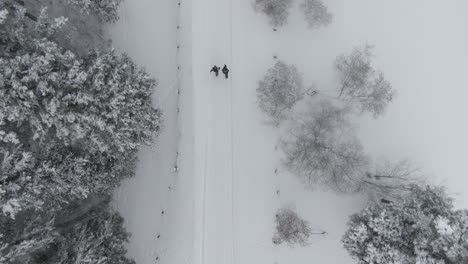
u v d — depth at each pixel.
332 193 29.33
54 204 23.45
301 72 31.33
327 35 32.22
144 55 30.69
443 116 31.64
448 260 21.61
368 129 30.44
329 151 28.44
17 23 21.88
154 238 28.42
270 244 28.69
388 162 29.23
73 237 23.42
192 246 28.03
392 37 32.88
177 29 31.22
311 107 30.08
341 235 28.95
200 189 28.77
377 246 23.83
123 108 23.48
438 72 32.53
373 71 29.86
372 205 26.06
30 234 21.45
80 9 27.42
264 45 31.62
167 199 28.92
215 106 30.05
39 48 21.23
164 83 30.39
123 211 28.61
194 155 29.11
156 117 25.67
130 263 25.94
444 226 22.61
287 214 27.88
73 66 21.11
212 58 30.78
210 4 31.62
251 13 31.88
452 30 33.56
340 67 29.92
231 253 28.36
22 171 20.78
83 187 23.53
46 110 20.88
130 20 30.91
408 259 22.75
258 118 30.20
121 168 25.81
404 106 31.55
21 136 22.23
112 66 24.20
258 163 29.70
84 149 23.89
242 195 29.19
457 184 30.47
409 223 23.66
